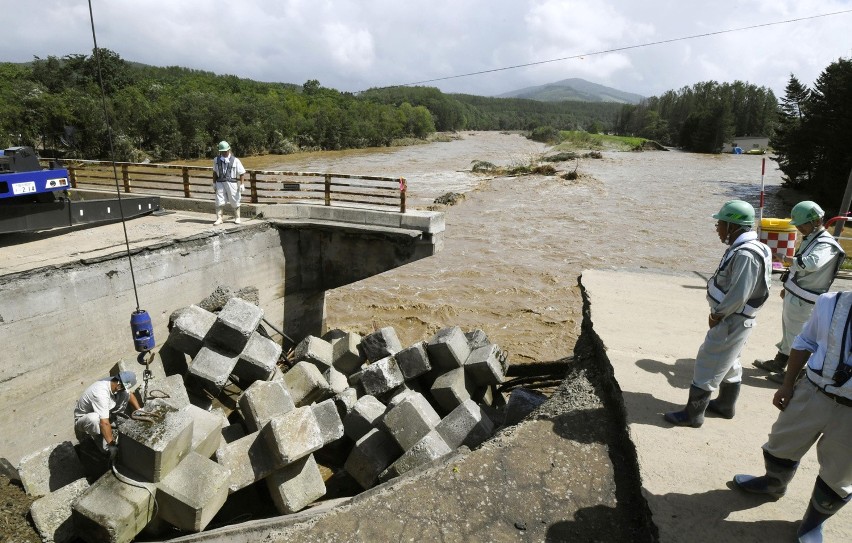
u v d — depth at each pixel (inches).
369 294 781.9
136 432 225.6
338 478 319.9
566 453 183.9
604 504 161.8
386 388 346.3
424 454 254.5
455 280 842.8
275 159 2551.7
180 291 441.7
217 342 342.3
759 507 147.0
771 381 216.2
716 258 960.3
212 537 219.3
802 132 1626.5
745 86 5590.6
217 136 2442.2
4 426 339.3
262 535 219.9
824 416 121.2
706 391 176.4
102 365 390.9
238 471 260.2
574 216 1322.6
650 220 1283.2
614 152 3690.9
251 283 507.5
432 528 155.0
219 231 470.3
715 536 137.5
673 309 290.0
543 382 407.5
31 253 386.9
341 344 410.3
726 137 4237.2
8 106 1654.8
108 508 217.5
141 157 2053.4
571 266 916.6
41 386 356.8
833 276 199.3
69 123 1770.4
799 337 128.8
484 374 343.0
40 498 237.1
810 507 129.4
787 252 344.2
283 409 299.3
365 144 3612.2
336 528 155.4
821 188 1547.7
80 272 371.9
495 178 1971.0
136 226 486.0
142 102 2091.5
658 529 140.4
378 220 519.2
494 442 193.3
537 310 726.5
